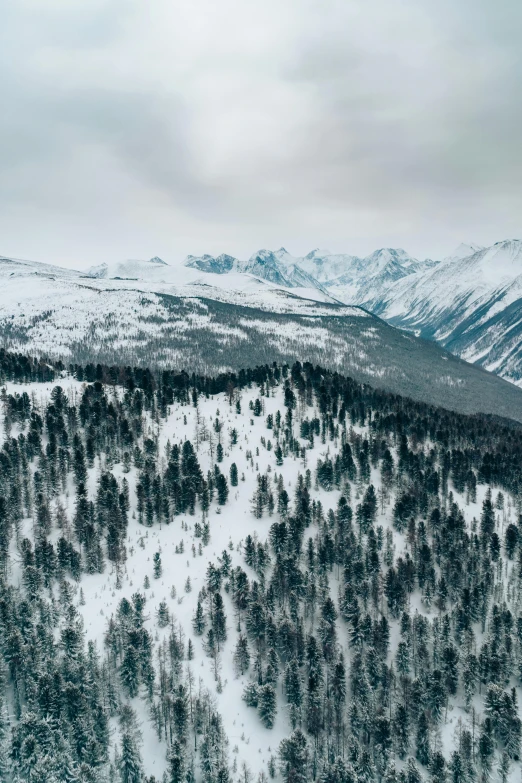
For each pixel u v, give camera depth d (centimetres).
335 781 11975
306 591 16612
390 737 13012
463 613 16162
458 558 18312
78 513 17912
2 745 11344
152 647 14388
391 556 18388
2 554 15738
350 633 15562
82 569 16788
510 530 19112
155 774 11819
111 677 13412
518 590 17562
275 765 12256
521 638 15688
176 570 17325
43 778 10631
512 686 14962
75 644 13438
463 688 14775
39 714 11950
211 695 13662
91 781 10756
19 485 18950
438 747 13162
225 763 11888
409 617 16338
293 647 14812
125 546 18050
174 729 12450
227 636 15362
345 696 14125
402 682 14375
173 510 19912
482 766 12825
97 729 12056
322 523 19512
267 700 13362
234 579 16662
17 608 14350
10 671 12875
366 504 19812
